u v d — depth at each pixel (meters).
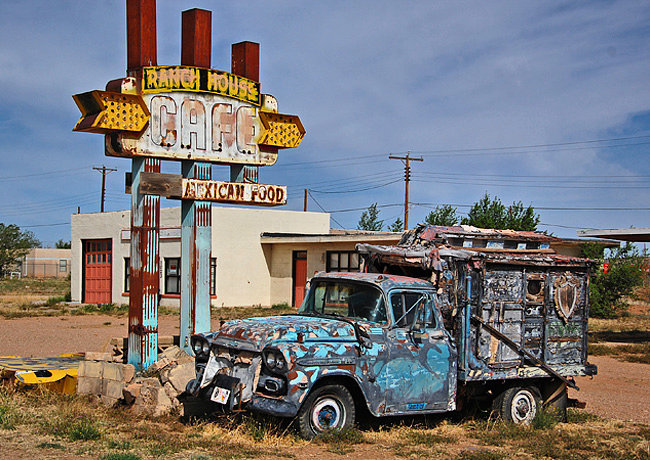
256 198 10.97
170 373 8.79
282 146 11.25
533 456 7.49
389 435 8.12
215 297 30.31
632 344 19.78
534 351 9.42
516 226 33.78
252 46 11.29
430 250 8.81
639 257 32.72
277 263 31.98
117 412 8.73
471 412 9.64
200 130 10.45
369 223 51.00
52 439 7.21
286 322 8.05
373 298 8.35
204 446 7.13
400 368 8.12
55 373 9.96
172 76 10.15
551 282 9.62
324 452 7.10
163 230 30.23
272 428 7.68
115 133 9.66
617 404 11.20
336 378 7.73
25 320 23.81
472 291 8.84
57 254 88.12
